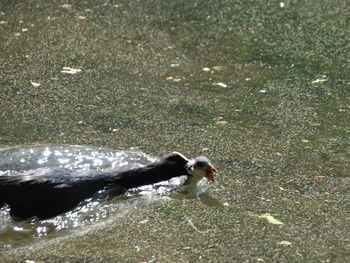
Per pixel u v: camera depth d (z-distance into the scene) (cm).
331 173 1680
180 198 1561
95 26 2662
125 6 2848
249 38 2597
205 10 2828
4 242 1377
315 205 1523
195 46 2530
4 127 1892
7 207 1509
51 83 2203
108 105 2059
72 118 1967
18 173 1652
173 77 2281
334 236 1392
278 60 2434
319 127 1952
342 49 2520
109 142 1817
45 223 1460
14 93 2120
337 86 2242
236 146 1816
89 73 2291
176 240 1361
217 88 2214
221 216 1468
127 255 1298
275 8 2861
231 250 1325
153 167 1620
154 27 2666
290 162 1733
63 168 1594
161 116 1995
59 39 2547
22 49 2456
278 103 2111
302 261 1293
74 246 1338
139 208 1509
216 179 1641
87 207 1512
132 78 2264
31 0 2892
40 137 1836
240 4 2892
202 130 1911
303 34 2634
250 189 1595
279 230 1411
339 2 2922
